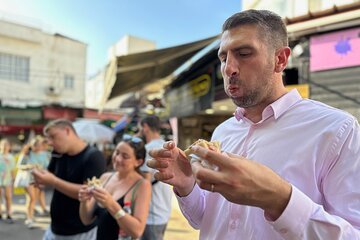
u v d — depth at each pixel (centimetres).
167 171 125
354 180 101
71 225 268
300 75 441
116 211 231
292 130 115
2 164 743
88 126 1224
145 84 991
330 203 103
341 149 104
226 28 118
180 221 684
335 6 389
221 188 77
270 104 121
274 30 116
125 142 268
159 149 123
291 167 109
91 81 2623
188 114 812
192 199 133
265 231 106
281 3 677
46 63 2139
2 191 768
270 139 118
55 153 299
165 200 345
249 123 131
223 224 121
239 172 76
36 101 1872
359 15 371
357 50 392
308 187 106
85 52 2284
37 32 2108
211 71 657
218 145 103
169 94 1038
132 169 263
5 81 2003
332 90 412
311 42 429
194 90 762
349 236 89
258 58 112
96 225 275
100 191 231
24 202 952
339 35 406
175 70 841
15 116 1447
